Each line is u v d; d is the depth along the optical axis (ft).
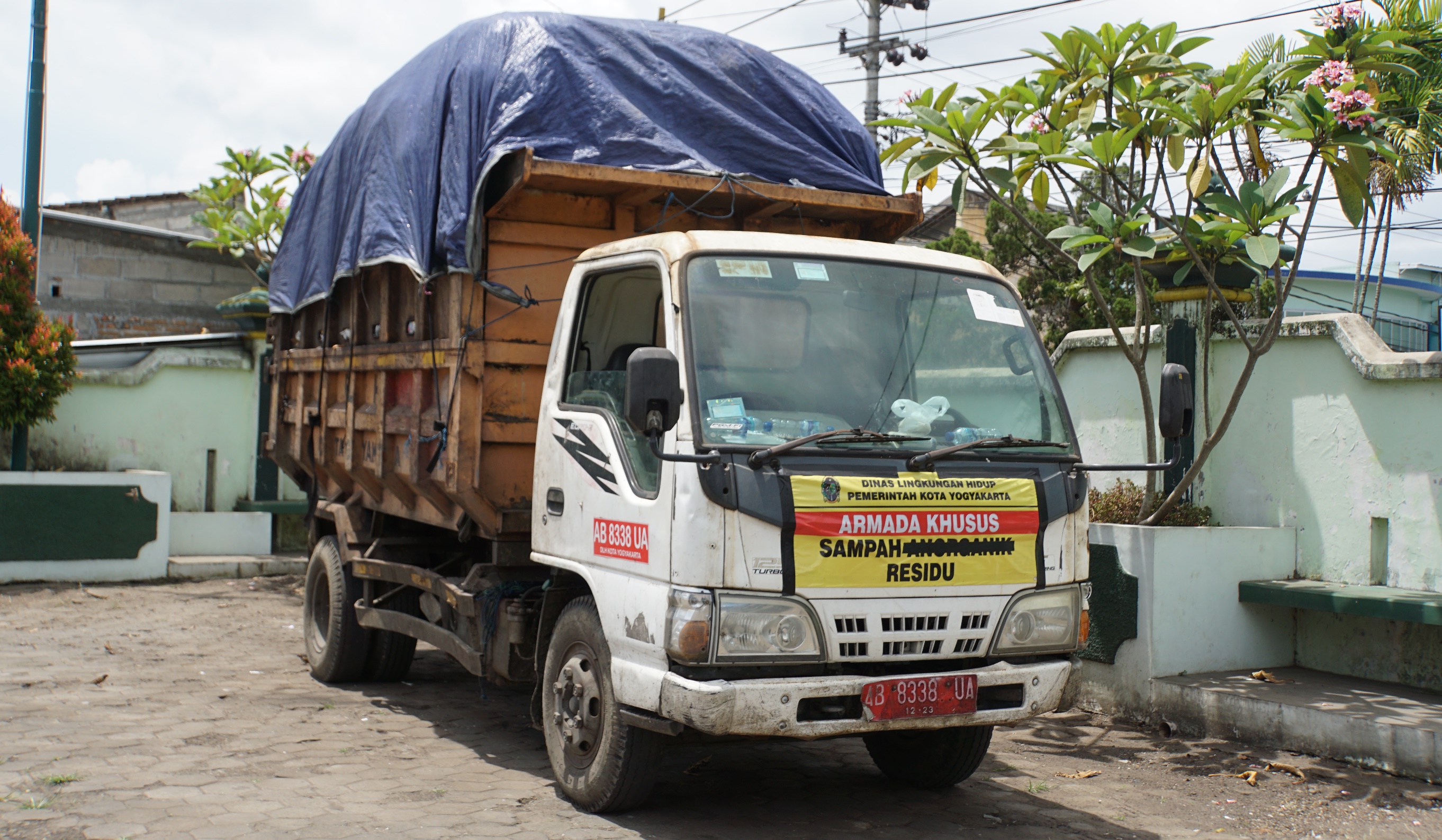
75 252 60.90
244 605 38.06
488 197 19.53
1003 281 17.95
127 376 44.60
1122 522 25.82
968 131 23.48
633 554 15.56
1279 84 22.86
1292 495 25.18
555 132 19.29
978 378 16.81
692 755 20.88
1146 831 17.04
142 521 42.27
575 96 19.54
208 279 63.67
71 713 22.62
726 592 14.26
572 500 17.40
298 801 17.06
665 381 13.75
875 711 14.62
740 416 15.06
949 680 15.02
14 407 39.58
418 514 23.15
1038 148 23.03
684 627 14.16
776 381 15.61
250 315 45.80
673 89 20.29
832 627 14.65
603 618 16.05
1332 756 20.47
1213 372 26.78
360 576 25.31
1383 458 23.47
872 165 22.34
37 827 15.52
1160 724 23.02
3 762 18.83
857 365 16.16
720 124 20.43
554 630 17.99
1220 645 24.20
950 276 17.52
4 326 39.96
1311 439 24.82
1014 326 17.51
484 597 19.93
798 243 16.87
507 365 19.81
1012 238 59.98
